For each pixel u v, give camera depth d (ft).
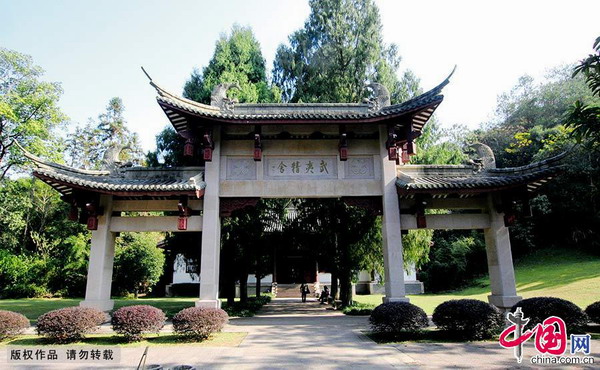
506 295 46.42
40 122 93.81
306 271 130.31
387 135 50.31
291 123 46.91
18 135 91.56
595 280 78.28
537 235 136.36
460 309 36.29
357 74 76.02
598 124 27.30
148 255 115.14
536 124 159.74
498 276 47.57
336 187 49.24
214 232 47.06
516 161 151.94
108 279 47.98
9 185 117.39
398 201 48.60
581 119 27.78
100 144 173.88
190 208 49.32
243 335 40.09
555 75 167.02
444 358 29.01
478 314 35.70
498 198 49.32
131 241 117.08
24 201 114.32
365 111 53.26
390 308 37.78
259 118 46.29
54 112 95.50
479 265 138.62
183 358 29.71
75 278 109.60
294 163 50.31
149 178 51.08
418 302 85.51
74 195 46.57
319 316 59.62
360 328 44.83
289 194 48.91
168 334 40.06
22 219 118.83
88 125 175.63
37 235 117.08
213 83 75.72
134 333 35.55
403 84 76.59
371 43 77.10
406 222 48.85
